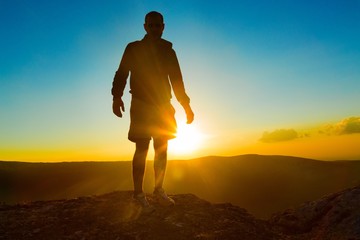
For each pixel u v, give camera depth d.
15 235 3.90
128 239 3.79
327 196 5.55
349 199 5.12
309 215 5.34
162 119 4.25
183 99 4.43
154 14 4.27
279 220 5.47
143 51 4.22
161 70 4.27
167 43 4.42
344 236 4.47
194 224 4.21
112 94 4.21
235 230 4.25
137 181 4.31
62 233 3.93
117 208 4.54
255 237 4.29
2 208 4.90
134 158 4.28
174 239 3.85
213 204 5.15
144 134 4.17
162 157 4.47
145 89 4.18
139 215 4.28
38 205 5.01
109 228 4.01
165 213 4.38
